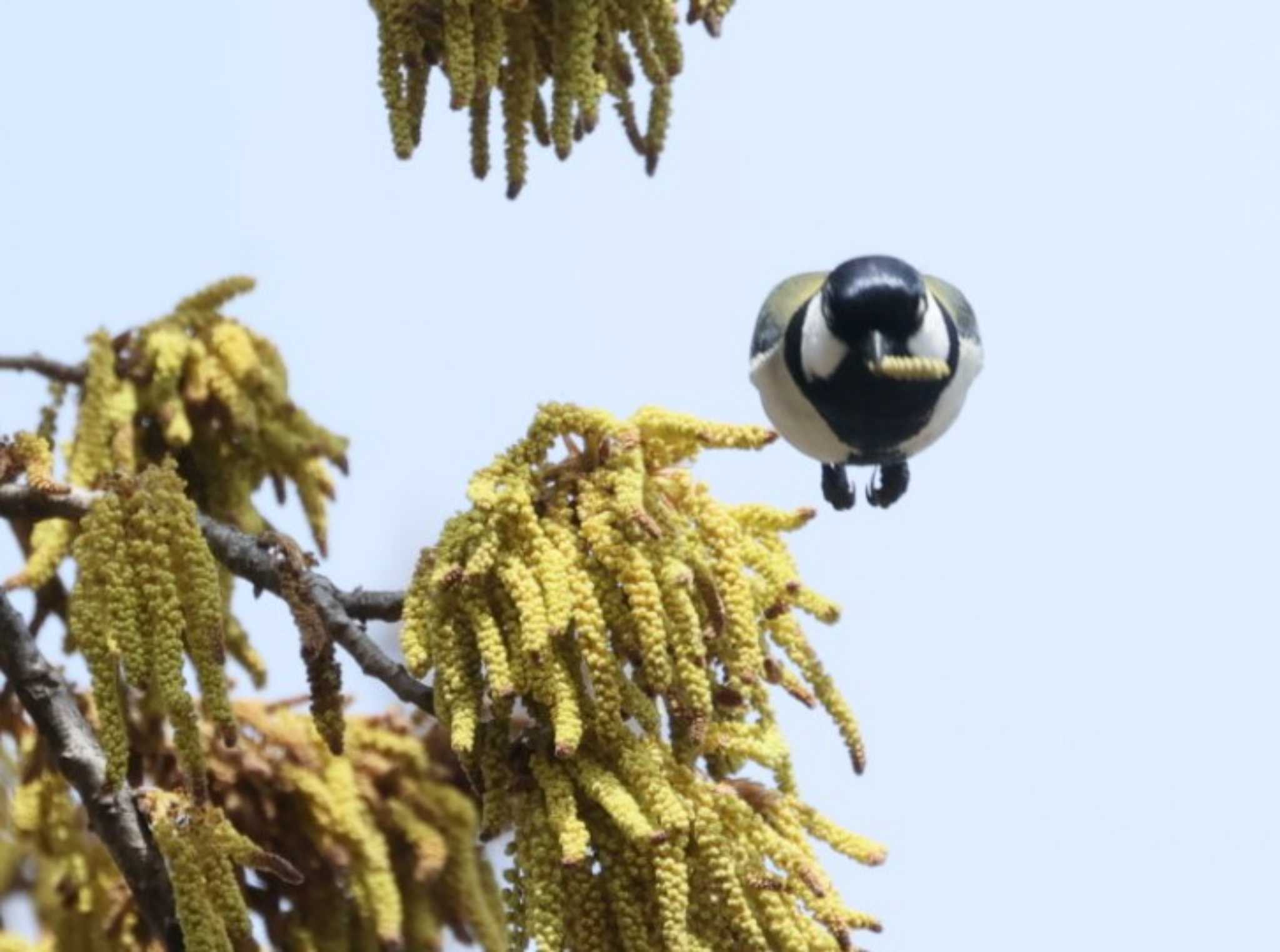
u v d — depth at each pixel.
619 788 9.12
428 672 9.58
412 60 10.49
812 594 9.83
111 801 10.11
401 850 11.95
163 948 10.23
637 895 9.26
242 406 12.70
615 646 9.43
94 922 11.65
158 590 9.49
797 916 9.34
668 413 9.73
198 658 9.55
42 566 11.44
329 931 11.70
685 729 9.48
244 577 10.34
